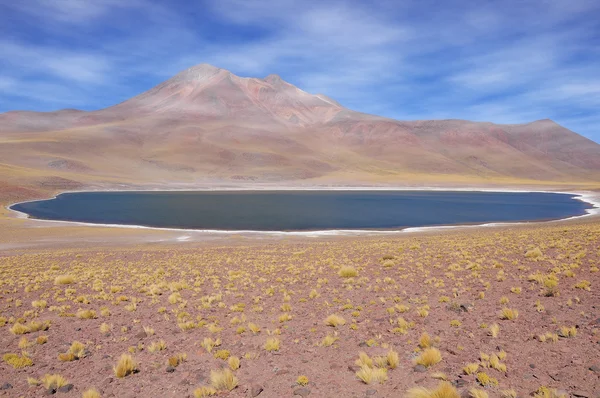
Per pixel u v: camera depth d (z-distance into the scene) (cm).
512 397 584
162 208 9381
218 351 852
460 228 5344
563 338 800
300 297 1384
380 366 739
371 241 3588
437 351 741
